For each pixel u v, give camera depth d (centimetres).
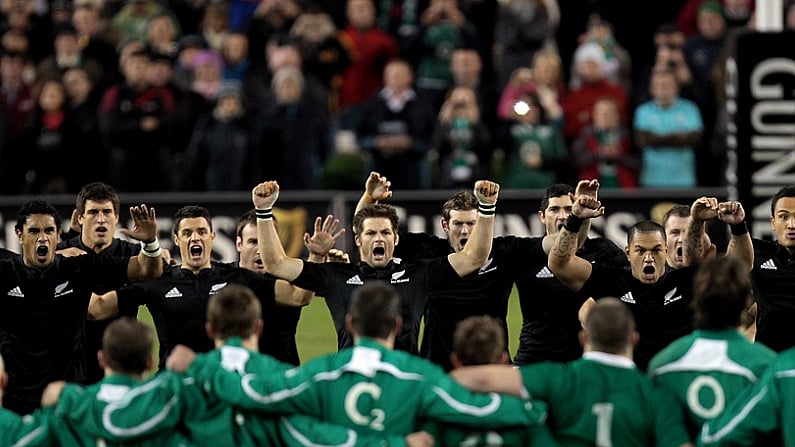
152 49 7225
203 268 3728
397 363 2997
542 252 3828
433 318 3822
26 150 6644
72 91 6719
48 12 7562
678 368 3034
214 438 3017
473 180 6500
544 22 7212
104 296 3731
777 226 3803
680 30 7512
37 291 3678
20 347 3678
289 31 7281
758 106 5603
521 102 4550
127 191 6581
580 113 6838
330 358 3020
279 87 6706
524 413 2945
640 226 3697
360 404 2972
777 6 5994
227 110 6638
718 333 3041
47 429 2997
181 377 3041
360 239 3731
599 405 2955
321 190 6544
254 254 3853
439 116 6781
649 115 6712
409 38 7131
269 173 6700
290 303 3706
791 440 2925
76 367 3762
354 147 6700
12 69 6831
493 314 3831
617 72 7262
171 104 6638
